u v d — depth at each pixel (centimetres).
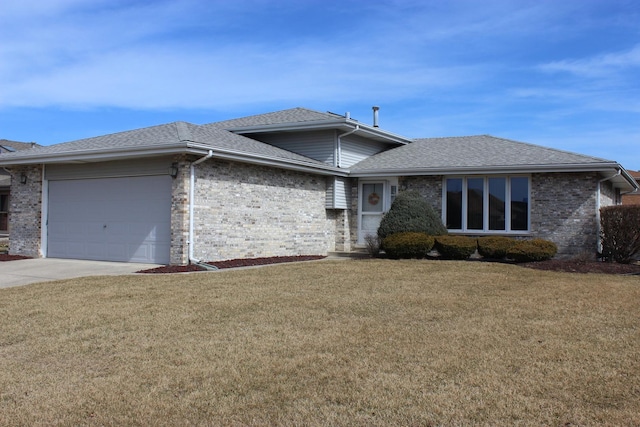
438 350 610
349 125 1753
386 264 1368
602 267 1330
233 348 619
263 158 1442
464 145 1961
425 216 1591
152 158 1366
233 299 884
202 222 1339
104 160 1418
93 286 1015
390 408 454
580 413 442
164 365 562
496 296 932
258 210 1512
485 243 1483
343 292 955
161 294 928
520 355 593
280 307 829
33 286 1030
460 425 422
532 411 447
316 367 554
